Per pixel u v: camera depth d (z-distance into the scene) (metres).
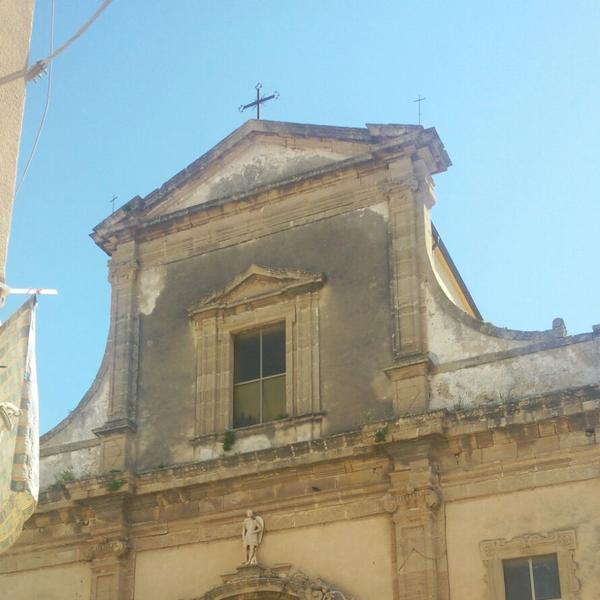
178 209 28.69
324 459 23.67
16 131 16.23
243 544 24.03
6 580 26.12
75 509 25.83
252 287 26.81
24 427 14.49
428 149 26.12
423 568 22.03
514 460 22.33
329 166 26.83
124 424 26.52
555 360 22.98
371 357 24.80
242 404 26.02
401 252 25.41
